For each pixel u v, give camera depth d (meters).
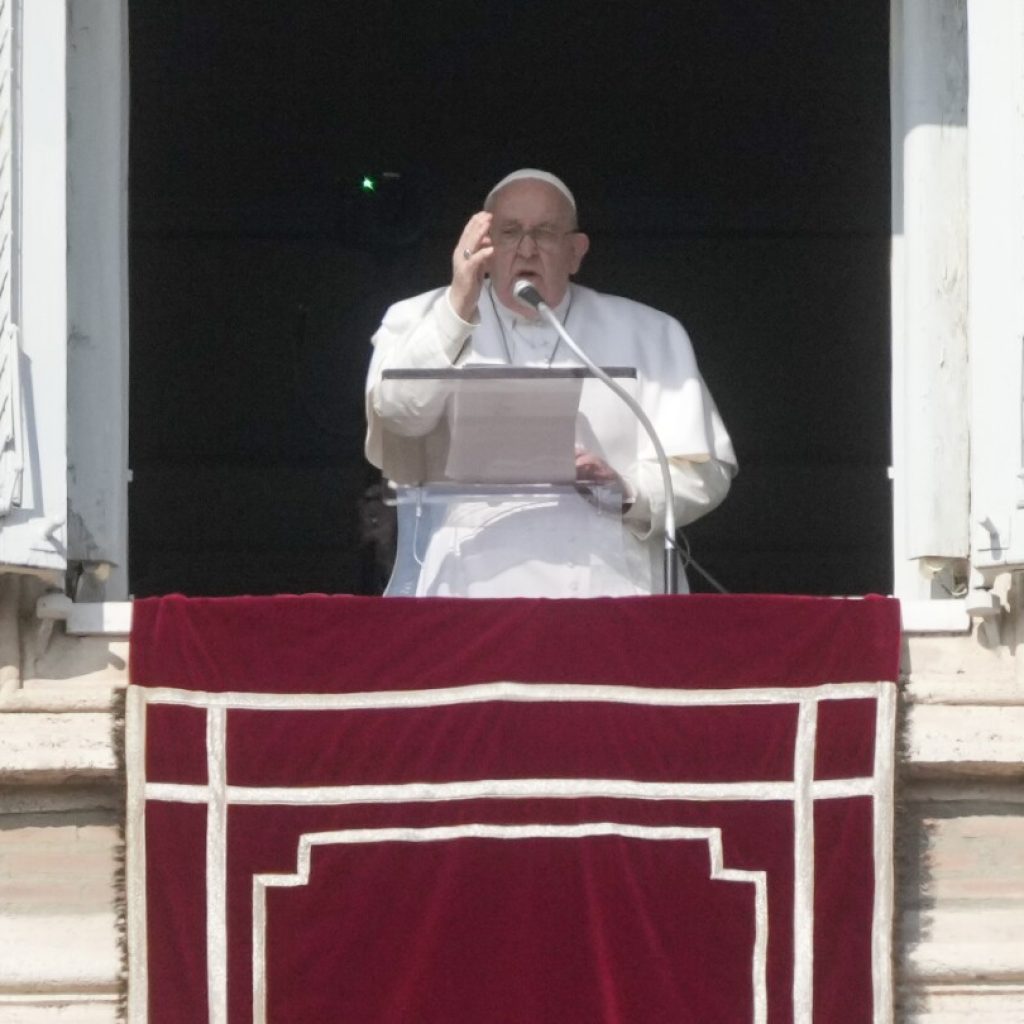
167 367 42.69
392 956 22.62
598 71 42.19
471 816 22.80
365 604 23.03
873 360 43.66
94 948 23.39
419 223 40.00
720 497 26.02
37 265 23.95
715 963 22.62
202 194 42.56
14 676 23.67
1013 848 23.86
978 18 24.61
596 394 23.95
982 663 24.25
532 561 23.86
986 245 24.31
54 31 24.31
